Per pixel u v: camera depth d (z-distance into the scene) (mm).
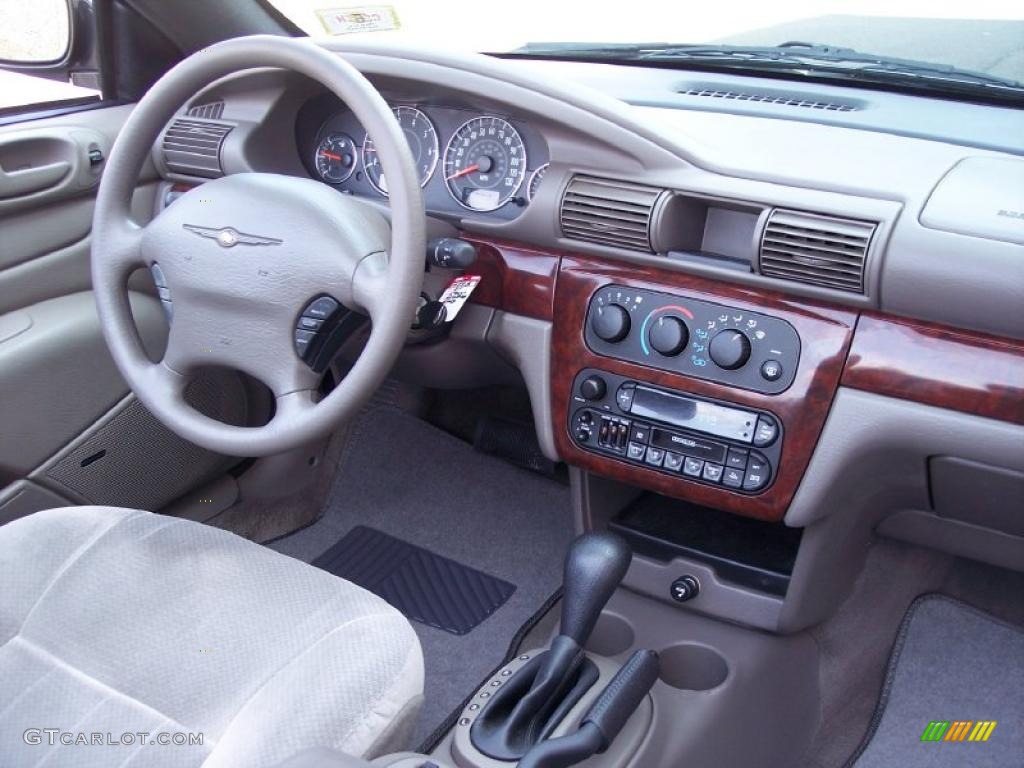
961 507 1520
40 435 1741
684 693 1566
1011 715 1656
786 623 1662
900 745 1646
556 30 2211
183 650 1169
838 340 1394
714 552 1739
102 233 1410
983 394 1310
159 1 1967
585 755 1263
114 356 1408
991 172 1390
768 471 1485
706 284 1490
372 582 2035
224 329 1328
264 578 1259
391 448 2363
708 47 1952
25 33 1998
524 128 1625
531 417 2281
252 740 1049
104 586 1245
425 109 1723
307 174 1883
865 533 1725
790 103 1744
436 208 1750
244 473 2143
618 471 1634
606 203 1502
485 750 1326
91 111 2014
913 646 1766
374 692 1107
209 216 1325
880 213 1310
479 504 2240
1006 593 1813
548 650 1458
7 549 1271
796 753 1632
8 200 1761
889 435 1394
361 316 1326
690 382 1515
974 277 1254
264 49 1273
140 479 1915
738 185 1413
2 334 1717
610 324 1547
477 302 1710
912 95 1753
